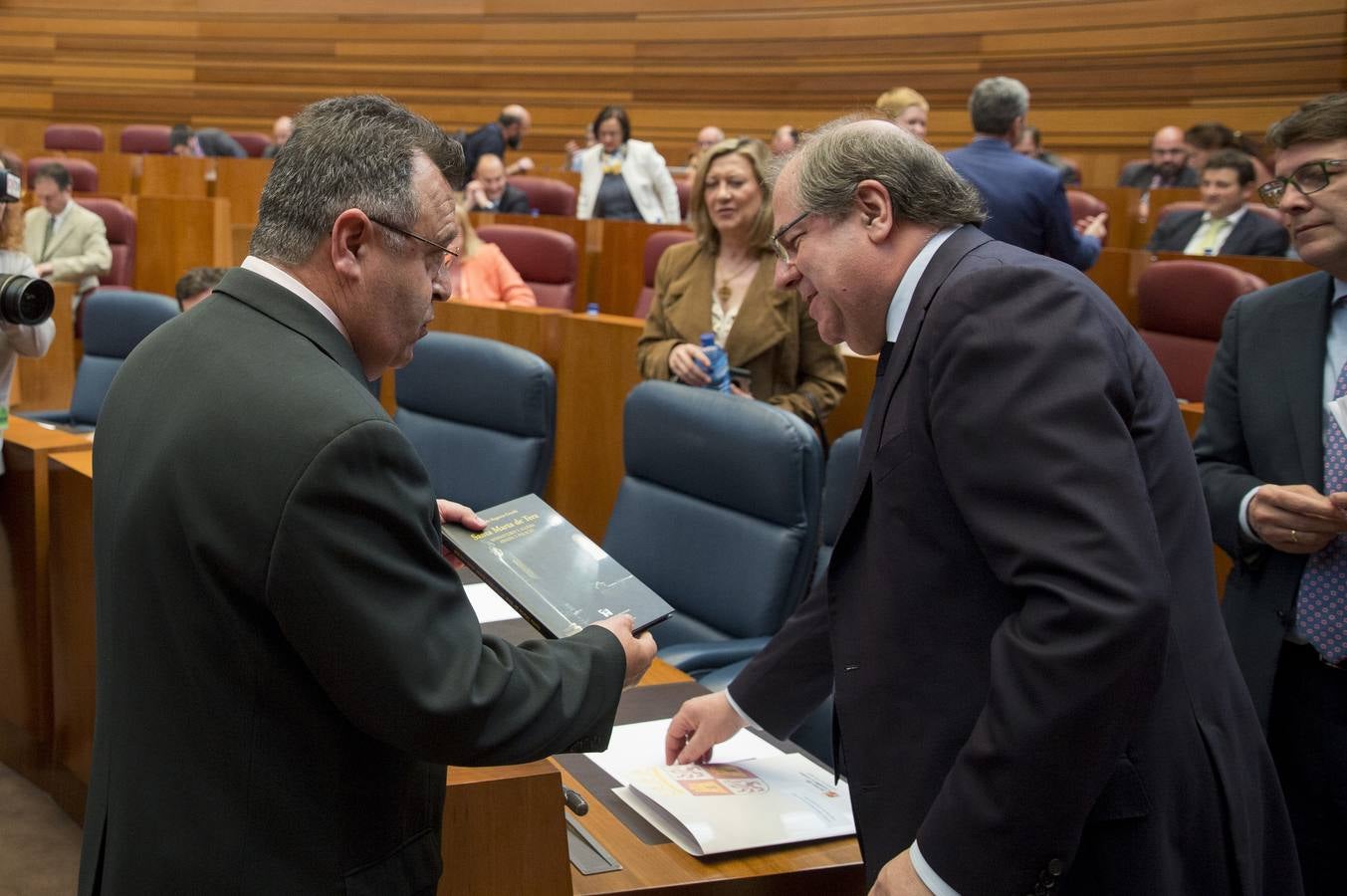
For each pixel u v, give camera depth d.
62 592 2.36
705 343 2.60
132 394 1.04
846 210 1.21
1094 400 1.04
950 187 1.21
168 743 0.98
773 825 1.36
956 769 1.07
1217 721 1.18
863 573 1.22
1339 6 7.56
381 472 0.95
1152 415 1.15
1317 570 1.66
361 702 0.94
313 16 11.34
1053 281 1.09
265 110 11.62
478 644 1.00
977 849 1.04
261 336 1.01
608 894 1.23
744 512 2.13
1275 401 1.71
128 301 4.07
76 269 5.73
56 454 2.36
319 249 1.03
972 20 8.90
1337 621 1.64
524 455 2.65
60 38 12.10
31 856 2.28
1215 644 1.19
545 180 6.66
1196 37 8.08
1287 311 1.74
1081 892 1.13
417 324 1.07
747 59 9.82
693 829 1.32
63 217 5.81
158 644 0.98
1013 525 1.04
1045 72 8.65
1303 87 7.72
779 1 9.65
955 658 1.14
